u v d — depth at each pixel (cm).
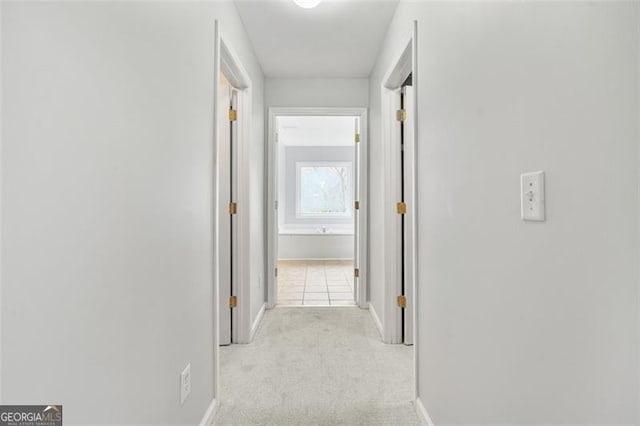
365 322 304
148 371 104
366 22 240
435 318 148
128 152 92
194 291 143
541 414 78
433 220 149
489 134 100
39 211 63
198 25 147
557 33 71
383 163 260
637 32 53
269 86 343
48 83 65
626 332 56
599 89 60
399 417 167
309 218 700
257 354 239
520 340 85
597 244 61
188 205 136
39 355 64
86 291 76
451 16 128
